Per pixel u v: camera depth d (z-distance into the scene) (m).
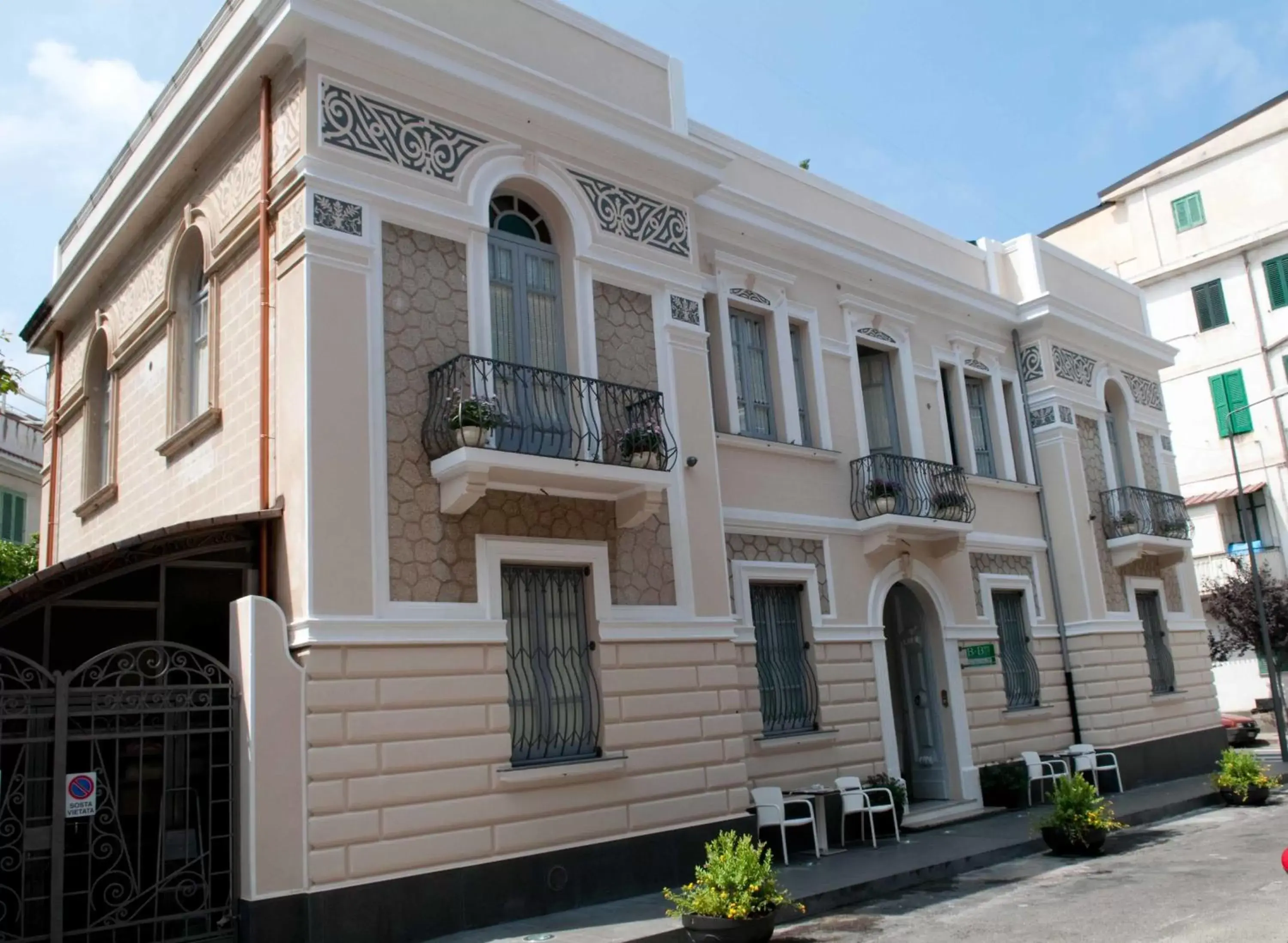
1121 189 32.47
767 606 13.30
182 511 11.14
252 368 9.95
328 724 8.53
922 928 8.98
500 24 10.97
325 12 9.49
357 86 9.84
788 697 13.15
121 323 13.50
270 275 9.77
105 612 8.98
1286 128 29.16
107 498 13.18
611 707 10.34
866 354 16.09
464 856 8.98
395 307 9.72
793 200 15.16
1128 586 18.58
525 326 10.84
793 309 14.53
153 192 12.14
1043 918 8.96
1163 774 18.03
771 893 8.45
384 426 9.41
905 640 15.84
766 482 13.46
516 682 9.91
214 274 10.89
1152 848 12.31
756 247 14.23
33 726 8.11
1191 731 19.23
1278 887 9.34
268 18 9.79
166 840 8.52
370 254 9.59
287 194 9.59
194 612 9.18
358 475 9.13
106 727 8.46
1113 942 7.89
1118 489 18.69
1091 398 19.05
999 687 15.97
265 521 9.20
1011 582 16.86
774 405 14.05
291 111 9.75
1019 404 18.22
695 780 10.82
